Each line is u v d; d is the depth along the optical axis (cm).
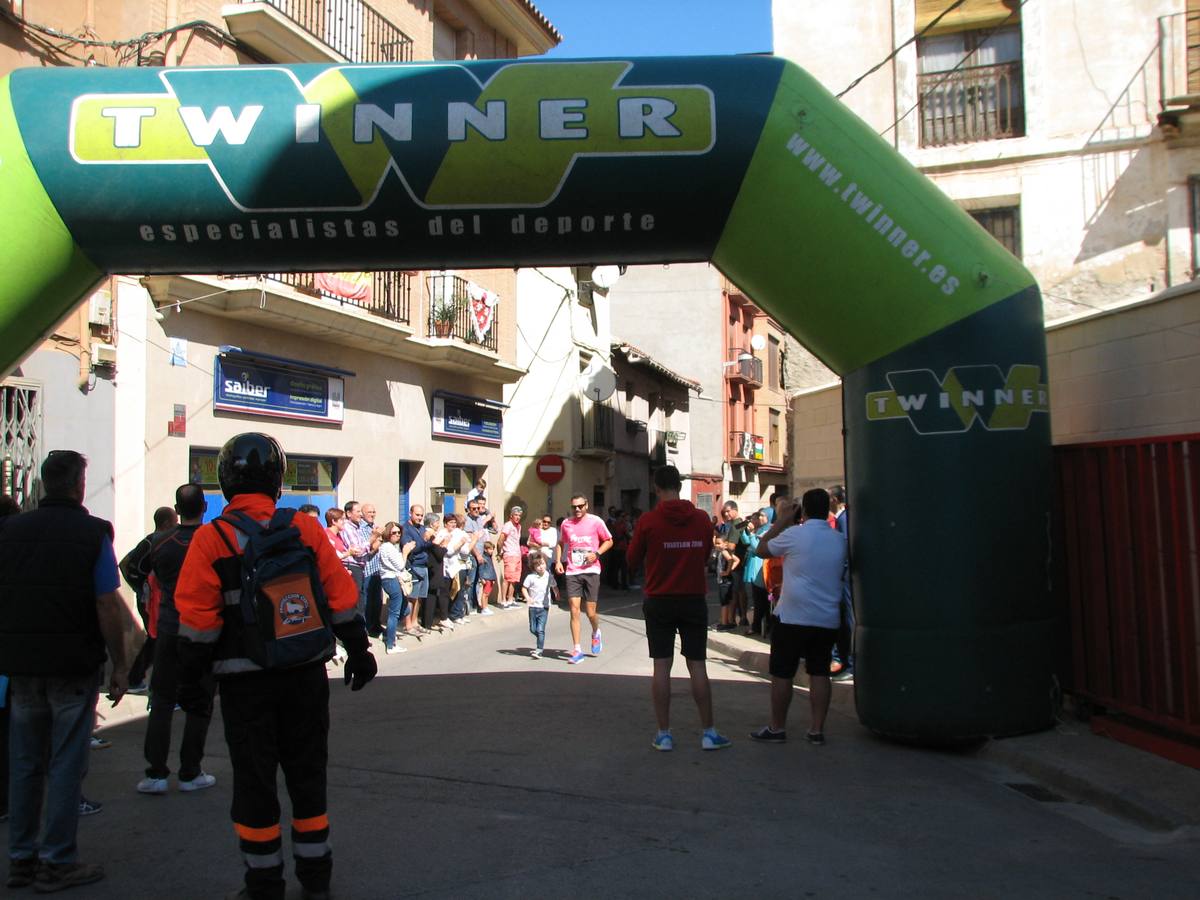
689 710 829
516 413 2500
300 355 1438
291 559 401
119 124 645
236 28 1279
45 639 436
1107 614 671
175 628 584
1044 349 685
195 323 1230
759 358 4572
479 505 1762
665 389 3581
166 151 645
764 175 660
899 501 666
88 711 450
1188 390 682
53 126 645
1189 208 1231
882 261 661
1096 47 1280
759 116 657
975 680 652
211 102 649
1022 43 1311
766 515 1372
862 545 691
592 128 652
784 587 706
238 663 390
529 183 655
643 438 3288
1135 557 638
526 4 2067
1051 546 675
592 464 2734
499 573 1969
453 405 1898
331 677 1057
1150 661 622
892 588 669
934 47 1362
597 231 676
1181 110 1217
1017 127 1321
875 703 678
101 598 450
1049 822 523
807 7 1412
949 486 656
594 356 2744
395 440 1691
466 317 1839
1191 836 488
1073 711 714
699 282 4050
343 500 1552
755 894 420
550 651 1259
